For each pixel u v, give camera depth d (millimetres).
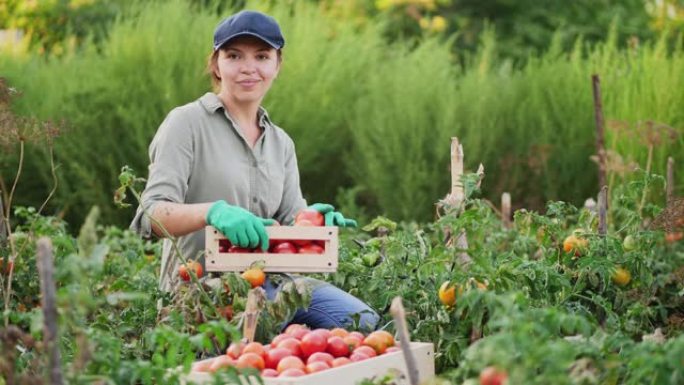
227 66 4891
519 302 3525
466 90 9164
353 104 9273
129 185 4562
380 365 3775
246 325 4055
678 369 2969
